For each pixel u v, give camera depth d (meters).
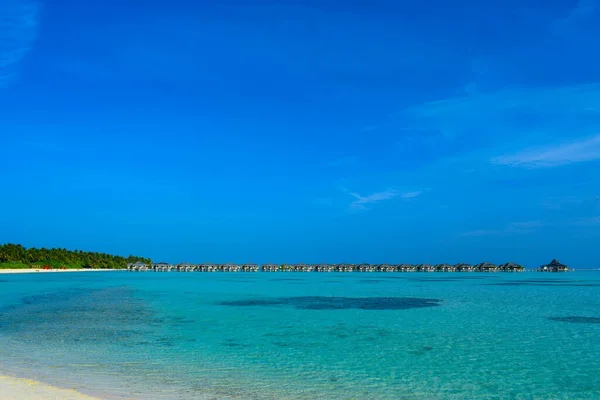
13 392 15.12
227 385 17.98
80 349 24.39
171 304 50.41
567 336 29.56
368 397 16.88
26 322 34.84
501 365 21.86
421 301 55.00
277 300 56.28
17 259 175.50
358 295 65.25
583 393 17.69
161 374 19.42
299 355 23.59
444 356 23.64
